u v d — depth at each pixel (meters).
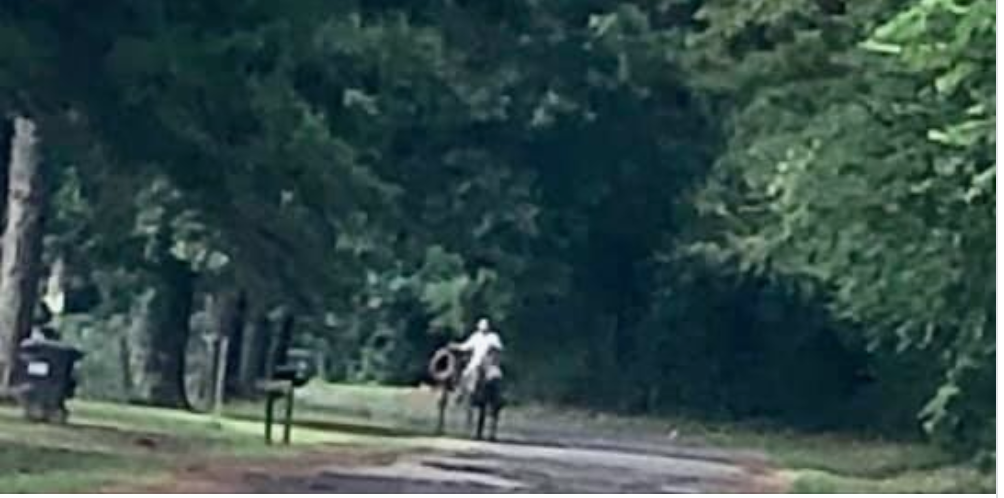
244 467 45.12
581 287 100.94
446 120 88.00
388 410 83.94
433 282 97.56
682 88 95.00
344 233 70.00
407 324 106.06
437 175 92.50
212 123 48.72
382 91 79.00
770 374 97.56
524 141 94.62
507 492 42.25
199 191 52.50
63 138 48.78
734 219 85.69
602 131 95.56
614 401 101.19
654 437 80.12
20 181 70.75
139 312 98.06
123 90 45.94
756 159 70.25
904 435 82.62
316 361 111.31
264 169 52.22
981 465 54.88
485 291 96.88
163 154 48.69
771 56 71.81
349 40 65.31
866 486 49.94
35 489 37.09
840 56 67.06
